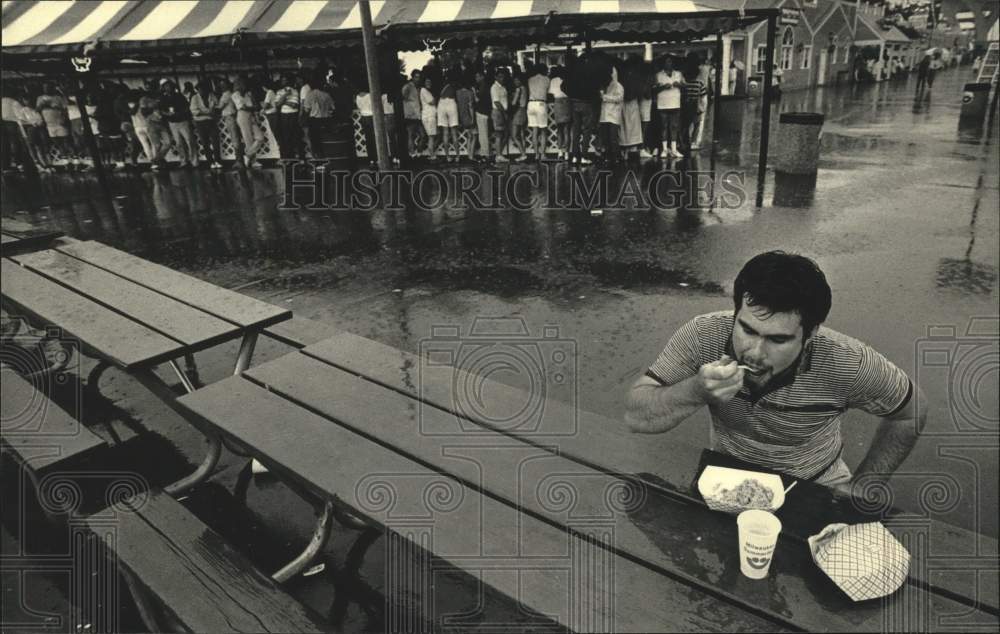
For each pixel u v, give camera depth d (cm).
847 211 753
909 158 1101
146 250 775
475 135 1343
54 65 1109
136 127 1468
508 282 577
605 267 604
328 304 548
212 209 998
